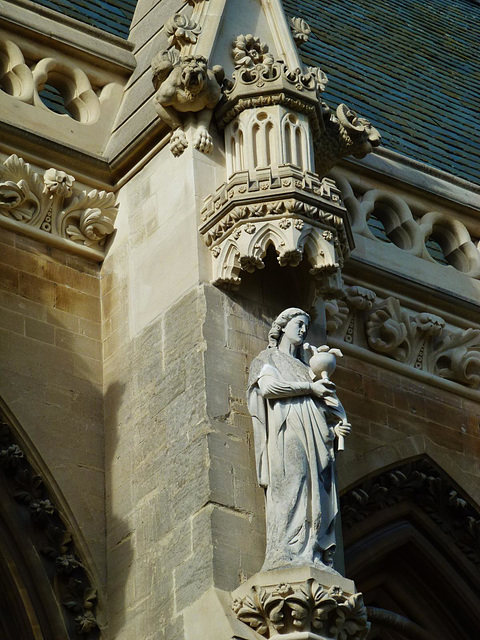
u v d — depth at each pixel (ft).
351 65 117.19
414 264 96.12
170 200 84.48
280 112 83.35
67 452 80.84
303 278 81.92
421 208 99.09
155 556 75.77
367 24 126.21
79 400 82.64
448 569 90.63
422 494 90.53
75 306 85.66
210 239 81.15
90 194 87.92
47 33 91.97
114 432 81.61
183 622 72.28
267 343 79.97
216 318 79.30
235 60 86.38
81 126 90.27
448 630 90.94
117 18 101.60
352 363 91.76
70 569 77.97
